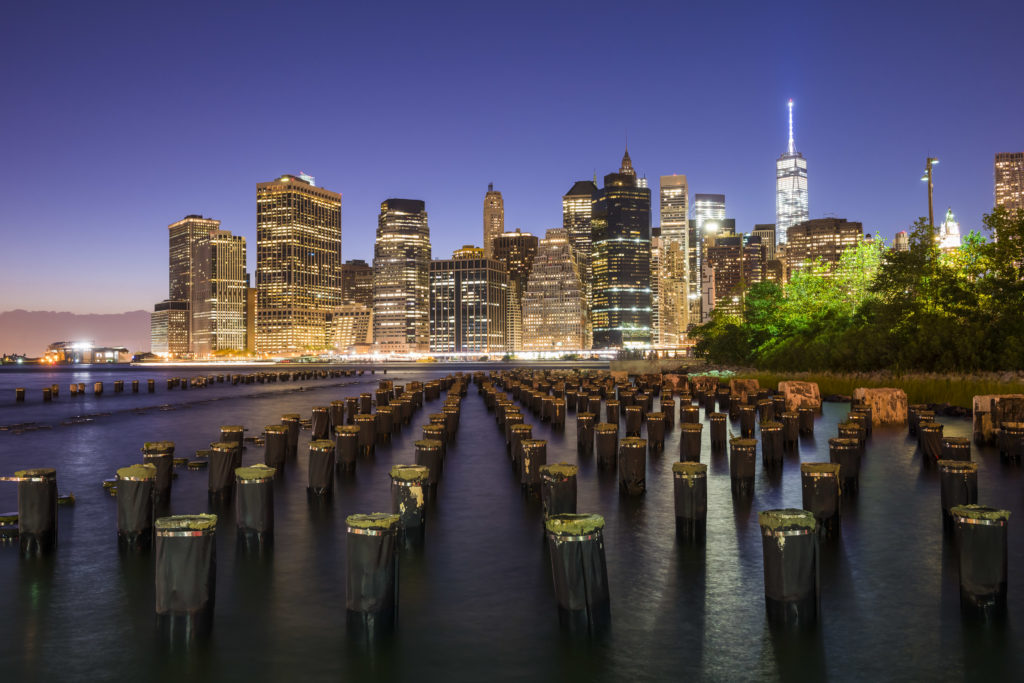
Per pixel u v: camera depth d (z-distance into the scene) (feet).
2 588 33.55
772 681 23.41
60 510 51.16
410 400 119.34
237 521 41.22
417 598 31.86
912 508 49.14
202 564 27.73
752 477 54.24
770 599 28.37
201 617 27.58
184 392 249.96
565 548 27.61
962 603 29.14
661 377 204.85
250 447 82.69
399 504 41.34
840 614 29.30
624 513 48.32
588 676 23.90
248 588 33.30
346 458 64.75
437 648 26.35
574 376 209.97
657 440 78.07
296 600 31.68
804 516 28.48
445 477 63.52
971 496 41.88
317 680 23.81
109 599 32.12
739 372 261.44
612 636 27.30
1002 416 76.38
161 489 52.47
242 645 26.78
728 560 37.24
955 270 165.58
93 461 76.64
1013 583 32.55
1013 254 149.18
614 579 34.14
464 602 31.32
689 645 26.37
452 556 38.60
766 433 65.72
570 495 41.65
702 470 41.60
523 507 51.16
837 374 184.24
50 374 627.87
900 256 178.09
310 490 54.24
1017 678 23.52
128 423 121.39
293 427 75.92
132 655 25.99
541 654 25.73
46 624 29.07
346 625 28.30
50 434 104.27
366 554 27.43
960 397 116.47
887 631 27.50
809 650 25.82
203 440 95.45
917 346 155.43
